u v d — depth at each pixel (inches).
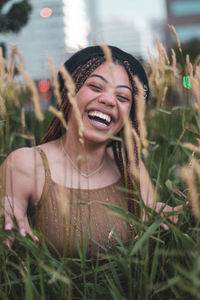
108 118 56.7
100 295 47.9
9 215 49.0
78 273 54.1
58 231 54.9
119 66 58.6
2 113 56.3
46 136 62.6
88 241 55.1
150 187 64.0
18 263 50.7
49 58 44.0
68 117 59.2
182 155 80.9
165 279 49.3
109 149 69.0
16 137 85.6
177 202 62.2
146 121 91.7
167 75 72.8
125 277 48.5
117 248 49.1
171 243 49.7
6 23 147.7
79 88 56.7
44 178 56.0
